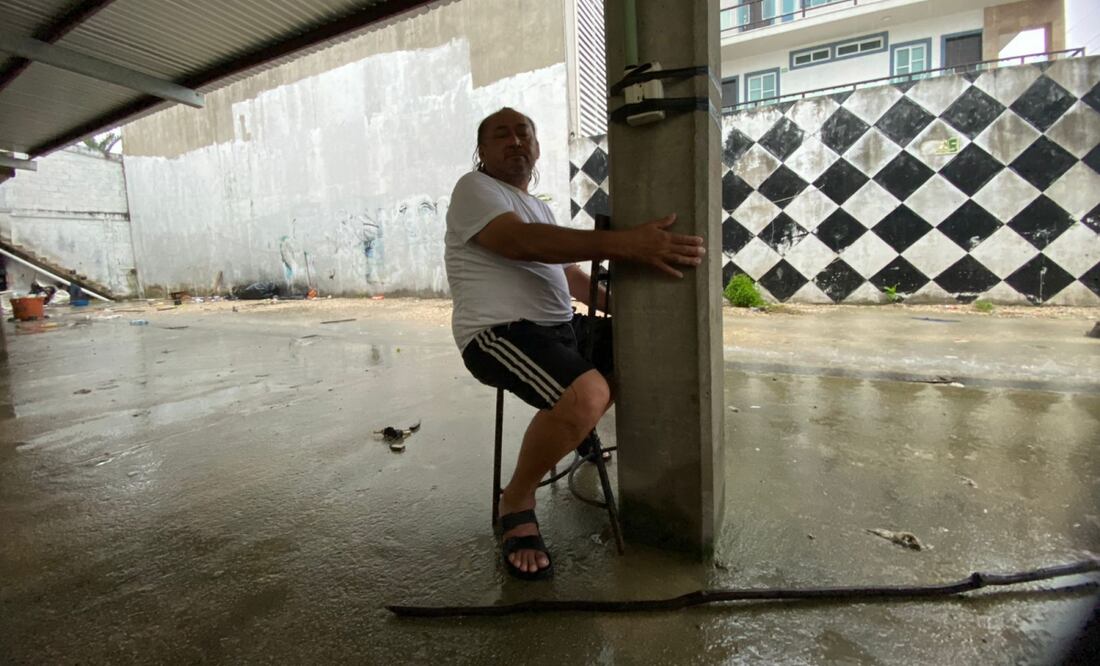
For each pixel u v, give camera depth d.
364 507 1.91
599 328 1.76
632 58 1.39
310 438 2.65
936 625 1.22
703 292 1.41
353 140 10.12
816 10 11.09
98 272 13.87
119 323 8.34
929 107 5.84
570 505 1.89
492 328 1.55
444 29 8.88
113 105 5.74
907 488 1.88
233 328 7.05
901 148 6.00
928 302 6.06
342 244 10.62
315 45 4.33
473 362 1.59
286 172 11.05
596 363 1.75
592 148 7.70
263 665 1.18
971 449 2.19
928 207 5.96
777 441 2.36
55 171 13.15
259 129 11.23
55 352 5.63
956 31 10.53
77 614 1.36
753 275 6.91
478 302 1.57
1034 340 4.14
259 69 4.77
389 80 9.55
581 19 8.33
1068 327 4.59
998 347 3.95
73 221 13.45
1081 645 1.14
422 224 9.70
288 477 2.19
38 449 2.62
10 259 12.99
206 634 1.28
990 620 1.23
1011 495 1.80
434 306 8.60
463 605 1.36
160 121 12.84
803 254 6.60
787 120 6.51
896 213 6.10
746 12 11.90
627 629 1.25
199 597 1.42
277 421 2.94
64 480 2.22
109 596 1.44
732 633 1.23
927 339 4.34
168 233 13.36
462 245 1.61
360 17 4.03
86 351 5.66
